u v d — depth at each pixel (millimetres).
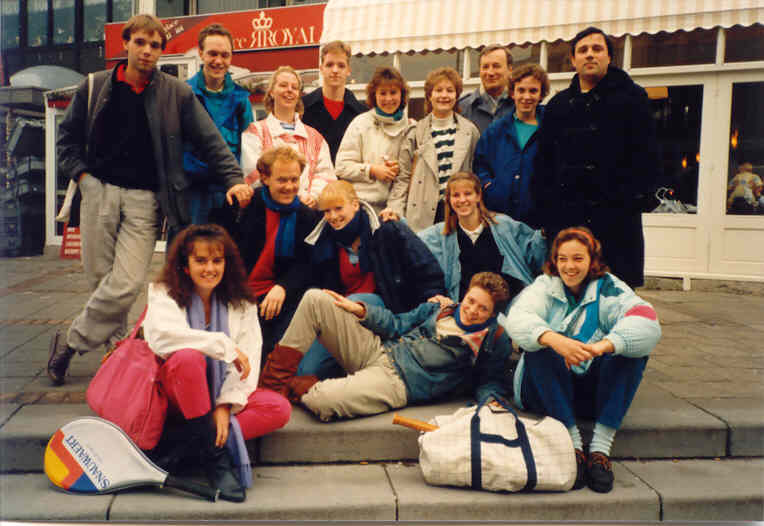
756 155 6617
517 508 2430
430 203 3766
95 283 3277
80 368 3633
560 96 3225
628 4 5398
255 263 3309
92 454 2484
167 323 2469
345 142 3889
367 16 5914
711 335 4703
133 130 3188
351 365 2988
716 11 5281
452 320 3021
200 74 3680
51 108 9562
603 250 3121
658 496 2482
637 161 3070
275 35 7777
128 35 3088
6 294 6199
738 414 2988
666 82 6797
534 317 2699
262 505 2385
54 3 9477
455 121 3832
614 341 2520
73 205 3275
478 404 2691
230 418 2549
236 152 3742
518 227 3414
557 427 2574
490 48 4062
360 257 3279
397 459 2803
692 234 6824
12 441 2664
